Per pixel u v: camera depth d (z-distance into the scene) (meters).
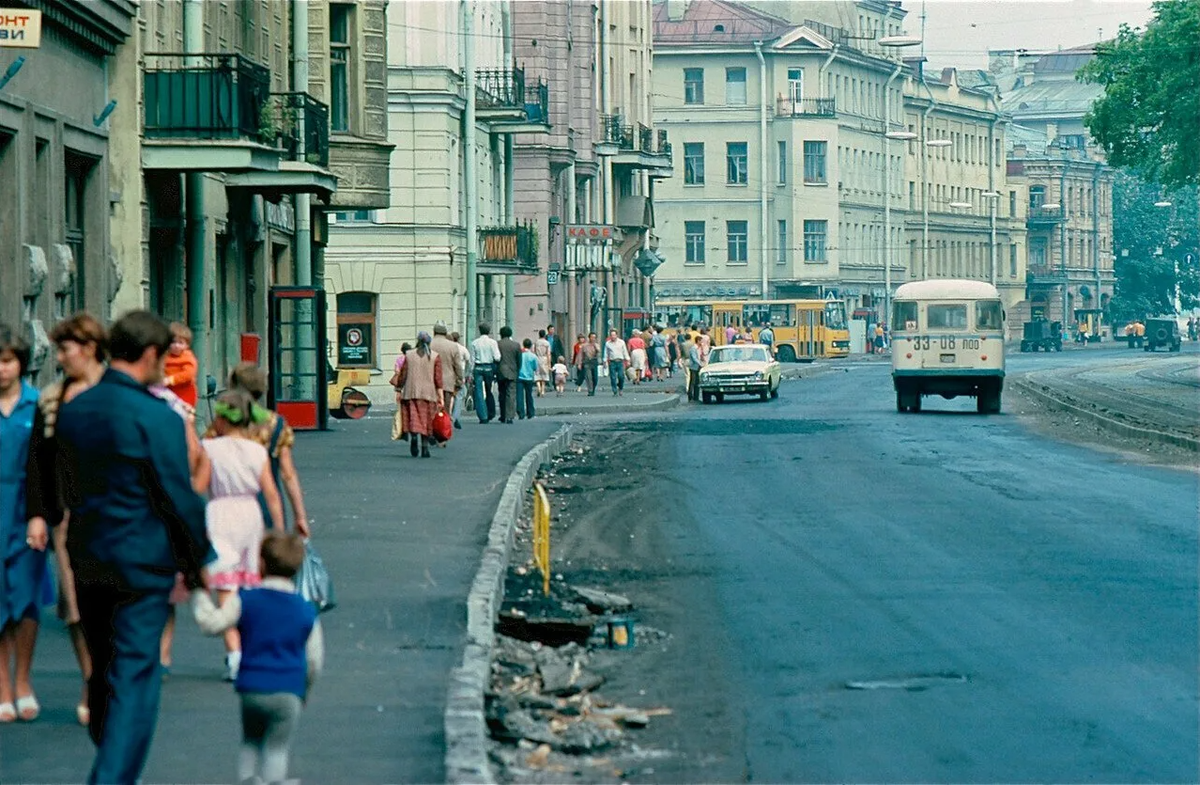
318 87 51.56
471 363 60.97
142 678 9.81
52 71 28.86
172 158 34.81
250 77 35.69
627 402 68.00
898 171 170.88
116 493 9.86
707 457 40.44
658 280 155.62
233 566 13.09
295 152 42.25
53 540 12.55
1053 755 11.95
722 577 20.94
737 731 12.89
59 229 28.83
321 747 11.46
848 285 157.62
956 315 60.31
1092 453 40.50
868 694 14.08
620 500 30.72
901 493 30.84
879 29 175.50
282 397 45.59
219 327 41.22
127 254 34.19
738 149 154.62
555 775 11.66
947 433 48.62
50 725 12.14
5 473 12.24
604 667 15.54
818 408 65.12
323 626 16.16
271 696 9.52
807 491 31.58
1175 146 87.75
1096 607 18.12
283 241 50.06
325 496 28.23
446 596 17.89
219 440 13.33
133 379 10.12
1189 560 21.66
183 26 37.66
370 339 68.25
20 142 26.47
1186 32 85.69
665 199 155.50
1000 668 15.02
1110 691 14.00
